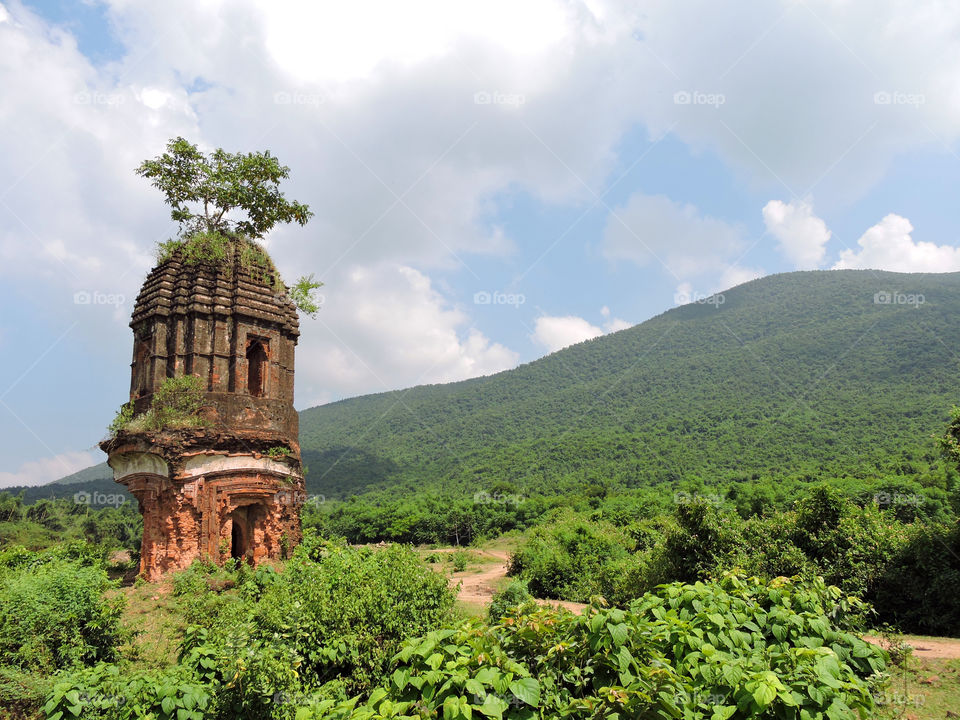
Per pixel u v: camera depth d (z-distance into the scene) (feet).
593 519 205.98
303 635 35.53
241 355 74.84
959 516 64.39
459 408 597.52
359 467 466.70
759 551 64.44
